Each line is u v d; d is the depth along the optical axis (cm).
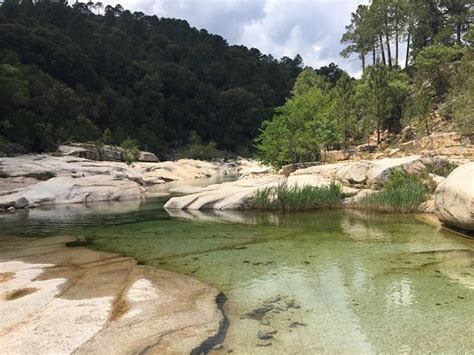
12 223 2005
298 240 1368
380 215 1861
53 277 979
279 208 2108
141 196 3180
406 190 1923
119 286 898
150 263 1123
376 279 917
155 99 10650
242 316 725
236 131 11344
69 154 5694
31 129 5584
